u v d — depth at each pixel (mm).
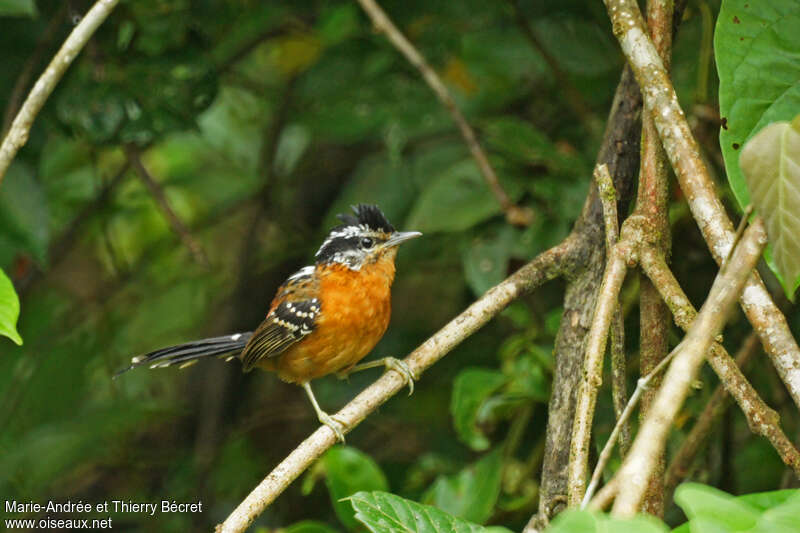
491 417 10102
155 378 15680
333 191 15727
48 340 14625
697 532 3268
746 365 9000
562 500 6633
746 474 10906
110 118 10469
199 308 15594
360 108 12844
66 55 7059
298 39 13703
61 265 16156
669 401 4098
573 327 6996
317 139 14453
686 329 5770
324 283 9383
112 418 13258
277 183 14883
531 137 10367
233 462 14609
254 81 14664
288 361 9680
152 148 14641
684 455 8508
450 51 12281
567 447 6770
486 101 13000
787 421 10523
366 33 12617
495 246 10297
